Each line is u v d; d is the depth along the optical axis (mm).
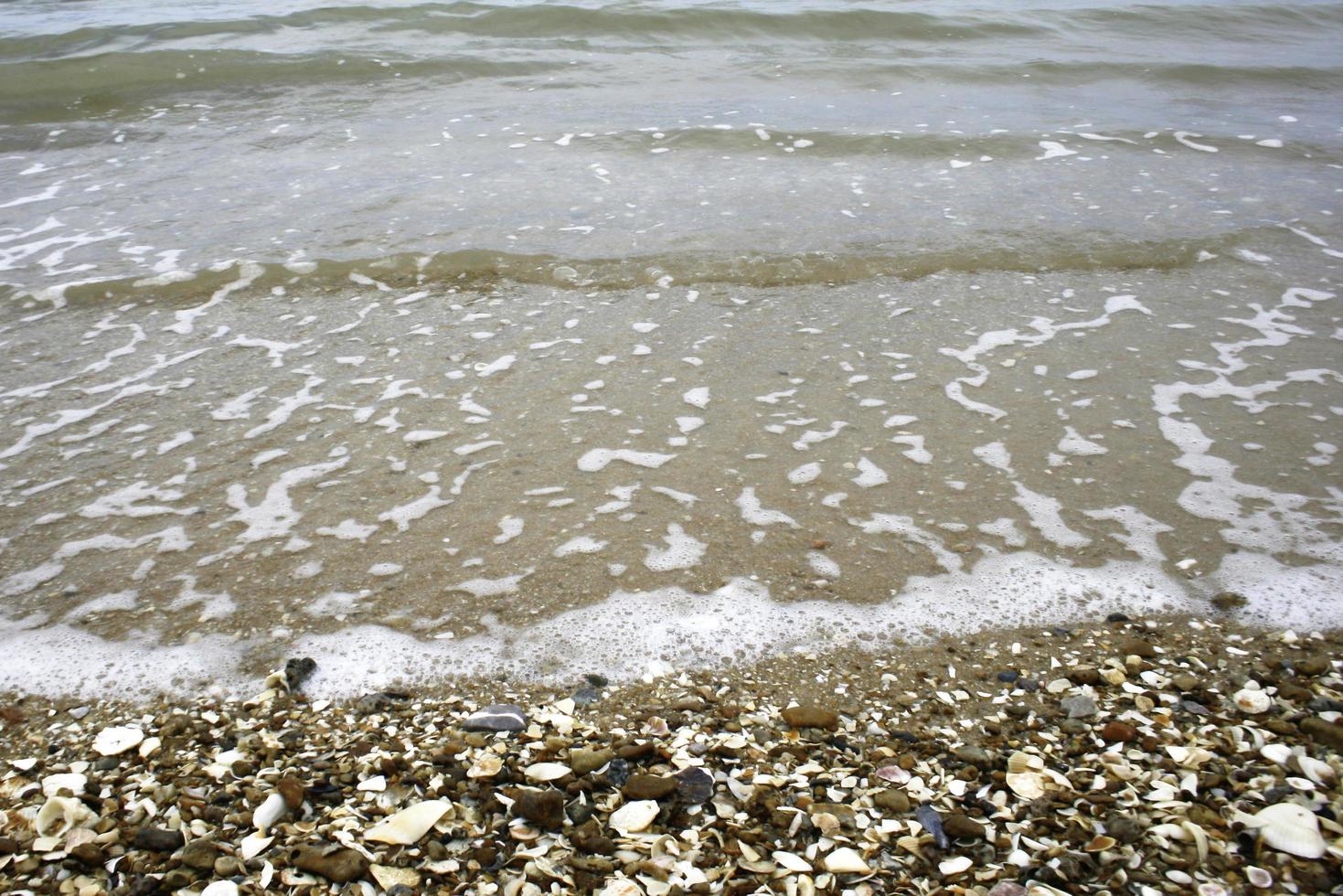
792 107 2504
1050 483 1114
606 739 851
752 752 839
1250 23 3463
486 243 1694
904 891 735
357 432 1206
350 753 834
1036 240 1715
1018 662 920
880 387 1288
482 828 775
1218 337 1390
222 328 1442
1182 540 1036
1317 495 1091
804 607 970
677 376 1314
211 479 1128
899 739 852
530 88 2658
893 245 1691
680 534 1049
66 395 1277
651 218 1811
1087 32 3336
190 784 805
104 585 986
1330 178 2012
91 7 3600
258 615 956
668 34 3172
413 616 957
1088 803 792
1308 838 752
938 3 3617
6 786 802
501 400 1265
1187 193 1933
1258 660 916
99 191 1963
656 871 746
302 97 2580
